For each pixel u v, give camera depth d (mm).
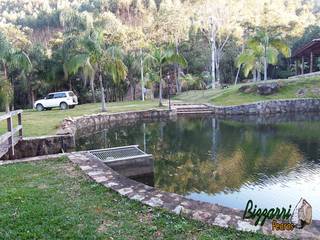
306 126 17047
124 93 39469
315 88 25812
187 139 14109
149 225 4070
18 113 9805
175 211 4445
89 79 34812
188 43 44031
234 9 45188
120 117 21828
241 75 46594
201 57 43125
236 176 8492
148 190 5297
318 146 11750
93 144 13555
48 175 6215
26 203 4730
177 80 40594
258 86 26938
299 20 49438
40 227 3959
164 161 10273
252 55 29062
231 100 26391
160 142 13609
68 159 7406
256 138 13797
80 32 33562
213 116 23562
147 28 46844
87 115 19703
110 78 35250
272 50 28688
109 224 4113
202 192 7422
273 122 19297
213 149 11766
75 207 4617
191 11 48250
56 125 14477
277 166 9281
